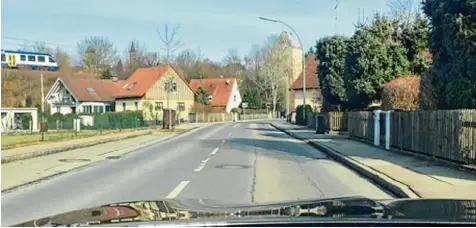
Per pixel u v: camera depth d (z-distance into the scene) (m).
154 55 85.19
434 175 12.10
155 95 74.38
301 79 69.00
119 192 10.64
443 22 15.16
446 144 14.09
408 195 9.50
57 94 75.94
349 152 18.78
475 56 13.39
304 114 49.00
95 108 75.12
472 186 10.41
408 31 29.23
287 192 10.48
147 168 15.24
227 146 24.48
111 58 101.19
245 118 94.75
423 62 28.73
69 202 9.56
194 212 3.07
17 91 65.75
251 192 10.45
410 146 17.34
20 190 11.12
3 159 17.12
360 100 30.34
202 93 89.31
